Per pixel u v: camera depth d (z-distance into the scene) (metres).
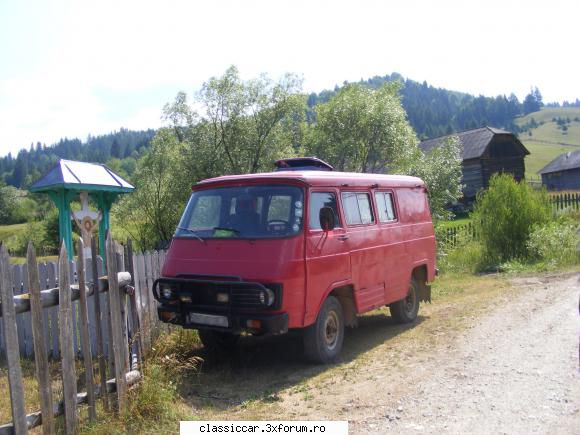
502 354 7.07
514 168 43.06
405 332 8.75
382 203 8.71
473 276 14.68
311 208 6.90
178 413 5.34
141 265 7.77
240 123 14.66
